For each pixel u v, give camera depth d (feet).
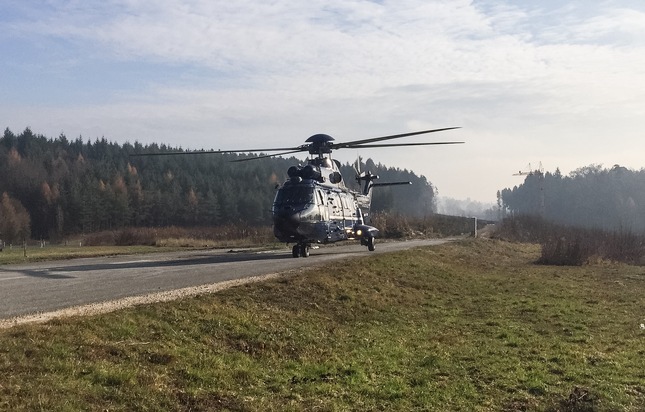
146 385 23.25
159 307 33.65
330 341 36.73
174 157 482.28
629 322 49.88
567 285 72.08
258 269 56.18
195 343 30.12
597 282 77.51
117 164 446.19
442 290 62.44
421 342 39.73
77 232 323.98
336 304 46.29
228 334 32.81
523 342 41.14
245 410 23.58
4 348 23.45
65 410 19.61
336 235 78.95
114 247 117.39
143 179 400.06
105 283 44.65
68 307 33.37
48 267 60.03
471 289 65.21
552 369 34.24
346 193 85.92
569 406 27.84
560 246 103.55
